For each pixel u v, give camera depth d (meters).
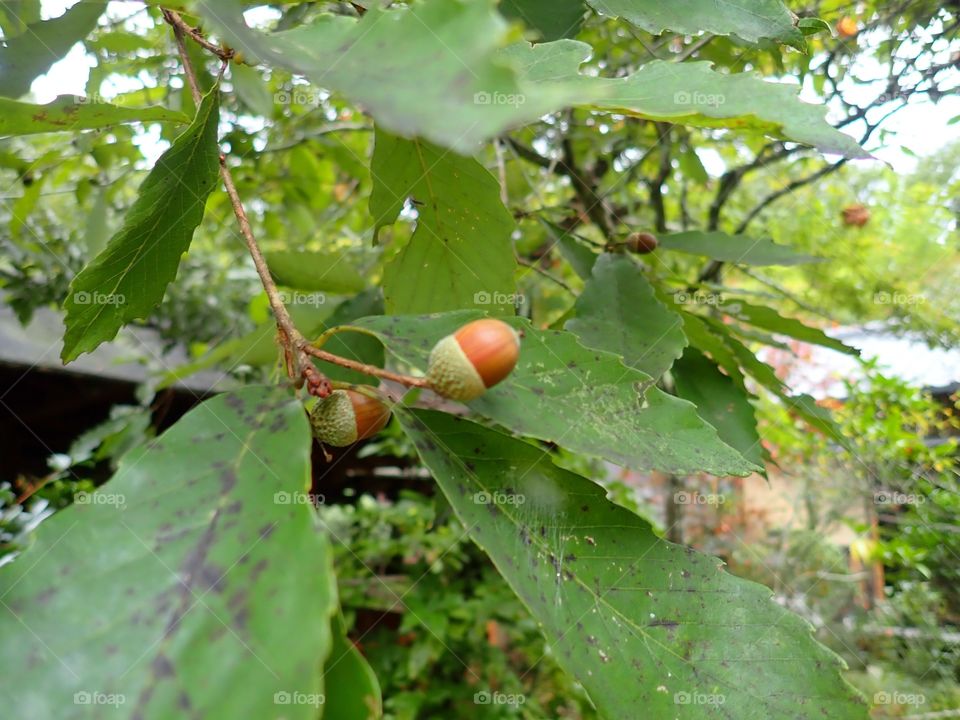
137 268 0.17
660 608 0.13
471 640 0.60
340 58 0.09
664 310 0.24
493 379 0.13
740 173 0.47
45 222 0.44
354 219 0.58
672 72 0.14
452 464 0.14
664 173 0.43
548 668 0.65
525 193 0.46
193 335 0.53
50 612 0.09
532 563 0.13
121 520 0.10
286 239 0.59
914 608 0.61
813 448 0.66
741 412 0.25
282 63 0.09
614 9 0.17
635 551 0.14
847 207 0.64
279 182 0.48
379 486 0.85
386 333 0.15
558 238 0.31
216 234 0.53
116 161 0.38
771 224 0.64
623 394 0.15
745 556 0.81
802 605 0.73
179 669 0.09
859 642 0.65
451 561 0.65
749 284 0.68
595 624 0.13
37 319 0.50
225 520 0.10
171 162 0.14
